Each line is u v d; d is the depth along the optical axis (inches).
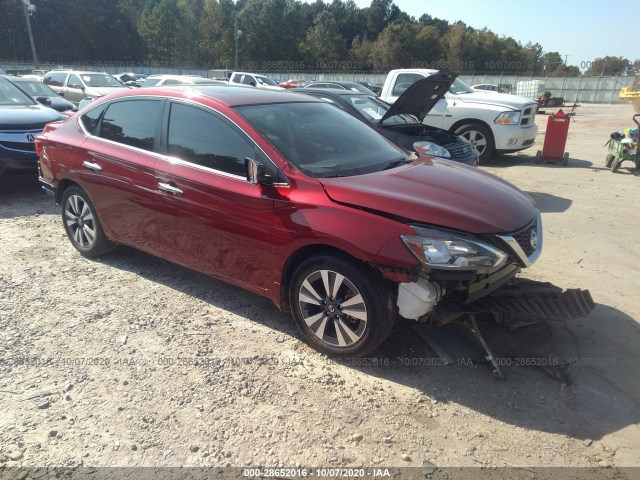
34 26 2568.9
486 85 1549.0
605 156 475.8
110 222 179.5
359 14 4195.4
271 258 136.6
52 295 165.9
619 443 105.4
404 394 120.0
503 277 127.3
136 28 3009.4
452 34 3422.7
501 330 147.3
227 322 151.6
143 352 135.4
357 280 122.2
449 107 410.9
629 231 240.4
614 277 187.6
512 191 145.3
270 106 158.1
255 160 135.3
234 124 145.3
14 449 101.3
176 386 121.6
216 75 1456.7
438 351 135.0
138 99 172.1
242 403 116.2
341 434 107.1
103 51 2822.3
